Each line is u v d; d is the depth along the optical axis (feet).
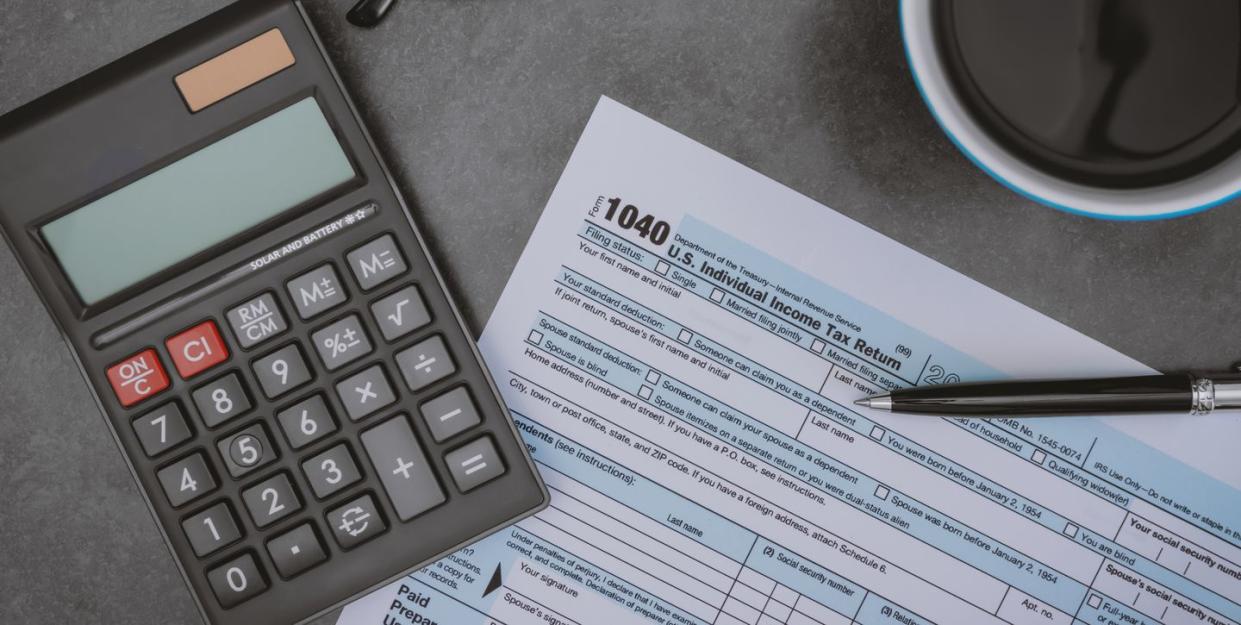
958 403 1.22
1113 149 1.04
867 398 1.25
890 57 1.27
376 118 1.28
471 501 1.19
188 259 1.18
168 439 1.19
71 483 1.30
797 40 1.27
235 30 1.18
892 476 1.29
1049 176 1.04
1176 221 1.27
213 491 1.19
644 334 1.28
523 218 1.28
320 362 1.19
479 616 1.28
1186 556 1.27
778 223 1.28
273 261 1.18
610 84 1.28
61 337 1.30
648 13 1.27
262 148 1.19
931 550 1.29
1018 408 1.22
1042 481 1.28
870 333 1.28
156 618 1.30
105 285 1.18
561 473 1.28
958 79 1.05
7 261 1.29
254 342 1.19
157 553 1.30
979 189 1.27
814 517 1.29
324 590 1.19
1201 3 1.04
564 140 1.28
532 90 1.28
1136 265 1.27
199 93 1.18
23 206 1.17
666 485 1.29
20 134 1.17
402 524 1.19
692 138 1.27
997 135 1.06
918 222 1.27
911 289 1.27
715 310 1.28
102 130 1.17
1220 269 1.27
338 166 1.19
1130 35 1.05
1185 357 1.26
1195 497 1.27
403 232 1.19
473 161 1.28
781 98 1.27
